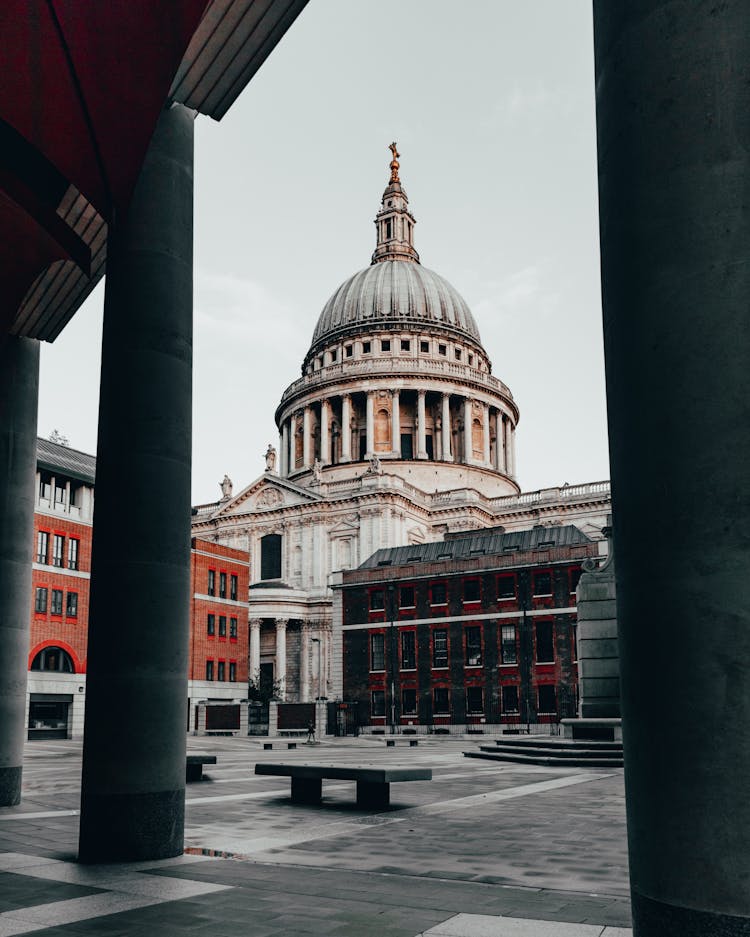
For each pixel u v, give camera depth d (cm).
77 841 1240
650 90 577
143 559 1178
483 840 1240
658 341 555
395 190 15012
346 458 11906
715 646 508
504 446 13100
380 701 6631
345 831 1328
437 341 12769
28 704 5297
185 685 1195
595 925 756
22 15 1124
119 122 1243
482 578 6391
